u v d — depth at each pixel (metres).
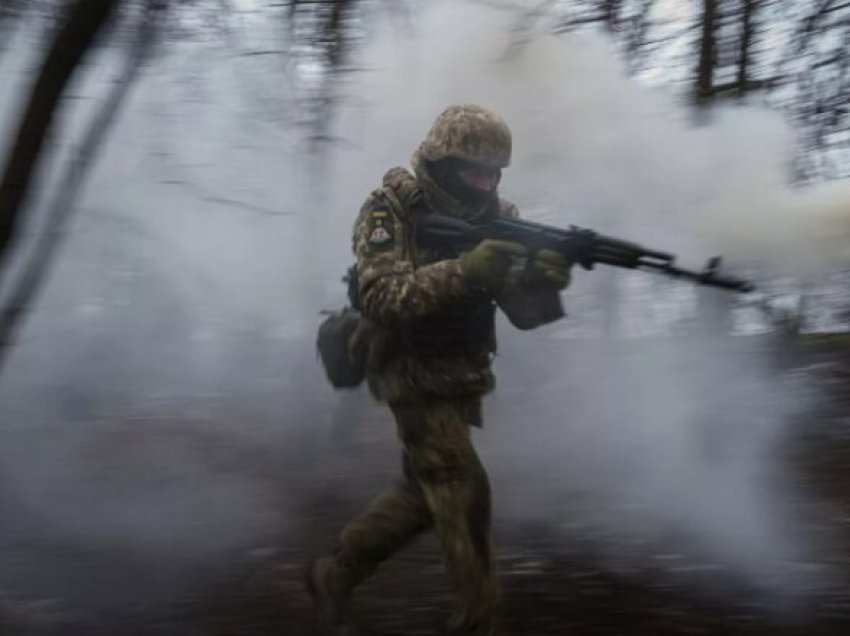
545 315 3.48
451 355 3.49
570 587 4.18
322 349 3.78
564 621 3.86
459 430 3.49
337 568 3.68
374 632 3.80
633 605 4.00
